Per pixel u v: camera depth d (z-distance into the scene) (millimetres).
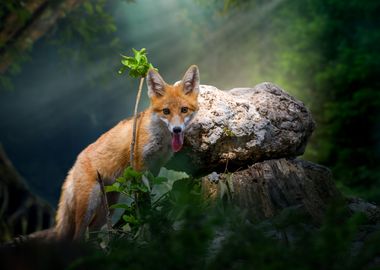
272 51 23172
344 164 17875
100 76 20406
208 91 7668
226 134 7402
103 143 8062
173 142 7219
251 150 7562
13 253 4332
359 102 19141
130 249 5160
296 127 7977
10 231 16375
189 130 7418
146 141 7668
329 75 19797
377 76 19766
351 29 22125
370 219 7160
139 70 7484
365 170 16969
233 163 7703
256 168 7641
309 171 7781
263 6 23141
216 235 5918
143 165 7762
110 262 4457
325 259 4230
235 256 4594
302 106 8195
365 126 19312
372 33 20641
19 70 16594
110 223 7051
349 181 16812
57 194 24984
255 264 4297
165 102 7438
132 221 6637
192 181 7586
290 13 22812
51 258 4406
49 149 25359
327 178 7789
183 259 4434
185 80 7512
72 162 25531
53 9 15789
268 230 6434
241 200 7332
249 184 7453
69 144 25609
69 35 17344
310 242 4434
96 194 7977
